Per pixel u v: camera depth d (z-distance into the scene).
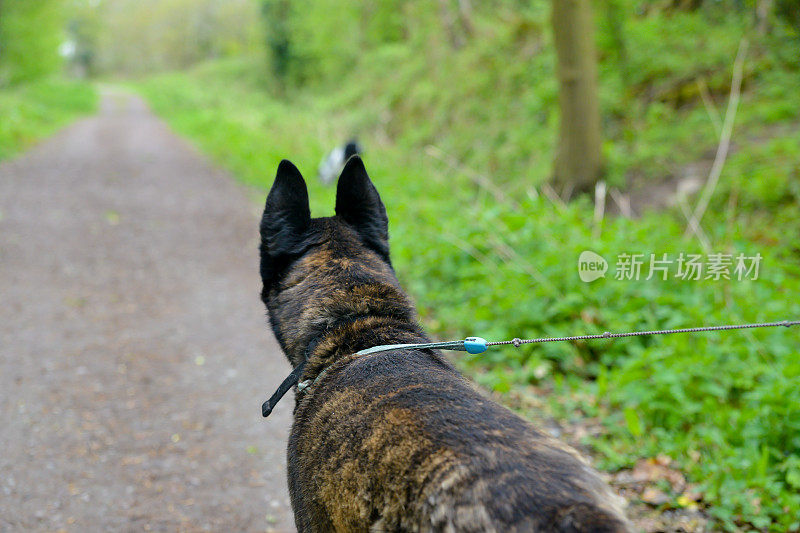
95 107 39.66
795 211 8.08
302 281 2.43
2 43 32.72
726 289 5.78
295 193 2.53
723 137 9.43
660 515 3.54
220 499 3.84
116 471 4.06
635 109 12.41
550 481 1.47
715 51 12.37
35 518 3.54
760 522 3.38
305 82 40.59
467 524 1.42
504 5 21.95
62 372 5.38
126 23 95.06
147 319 6.73
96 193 12.95
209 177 15.57
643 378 4.67
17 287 7.38
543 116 14.56
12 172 14.58
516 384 5.07
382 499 1.61
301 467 1.99
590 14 10.39
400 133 20.50
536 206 8.10
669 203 9.51
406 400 1.79
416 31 26.22
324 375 2.13
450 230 7.64
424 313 6.39
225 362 5.80
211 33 82.88
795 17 11.90
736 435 4.14
